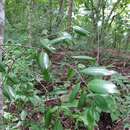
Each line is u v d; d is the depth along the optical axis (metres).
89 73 1.34
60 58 4.41
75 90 1.37
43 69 1.50
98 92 1.23
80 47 6.37
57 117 1.68
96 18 7.68
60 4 8.30
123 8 7.83
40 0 8.12
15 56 2.27
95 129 3.83
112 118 3.74
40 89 3.75
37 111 2.84
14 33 7.05
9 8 8.90
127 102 3.83
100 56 6.20
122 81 4.39
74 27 1.68
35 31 6.88
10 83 2.04
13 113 3.01
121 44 7.74
